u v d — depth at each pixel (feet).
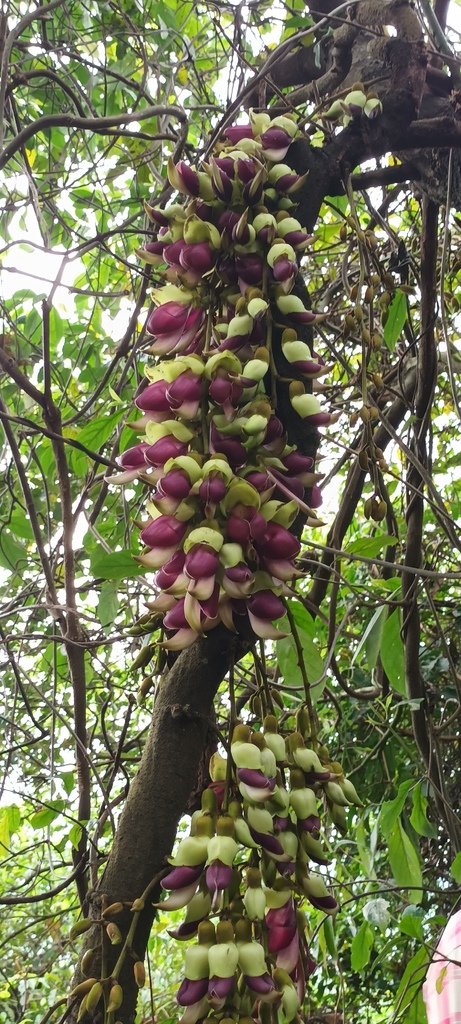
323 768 2.51
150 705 5.47
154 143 5.98
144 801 2.49
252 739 2.35
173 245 2.76
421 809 4.97
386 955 7.37
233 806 2.27
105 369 6.16
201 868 2.24
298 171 3.27
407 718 7.88
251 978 2.12
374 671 6.41
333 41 4.05
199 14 5.89
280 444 2.57
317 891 2.39
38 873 5.43
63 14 5.67
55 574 5.68
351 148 3.37
